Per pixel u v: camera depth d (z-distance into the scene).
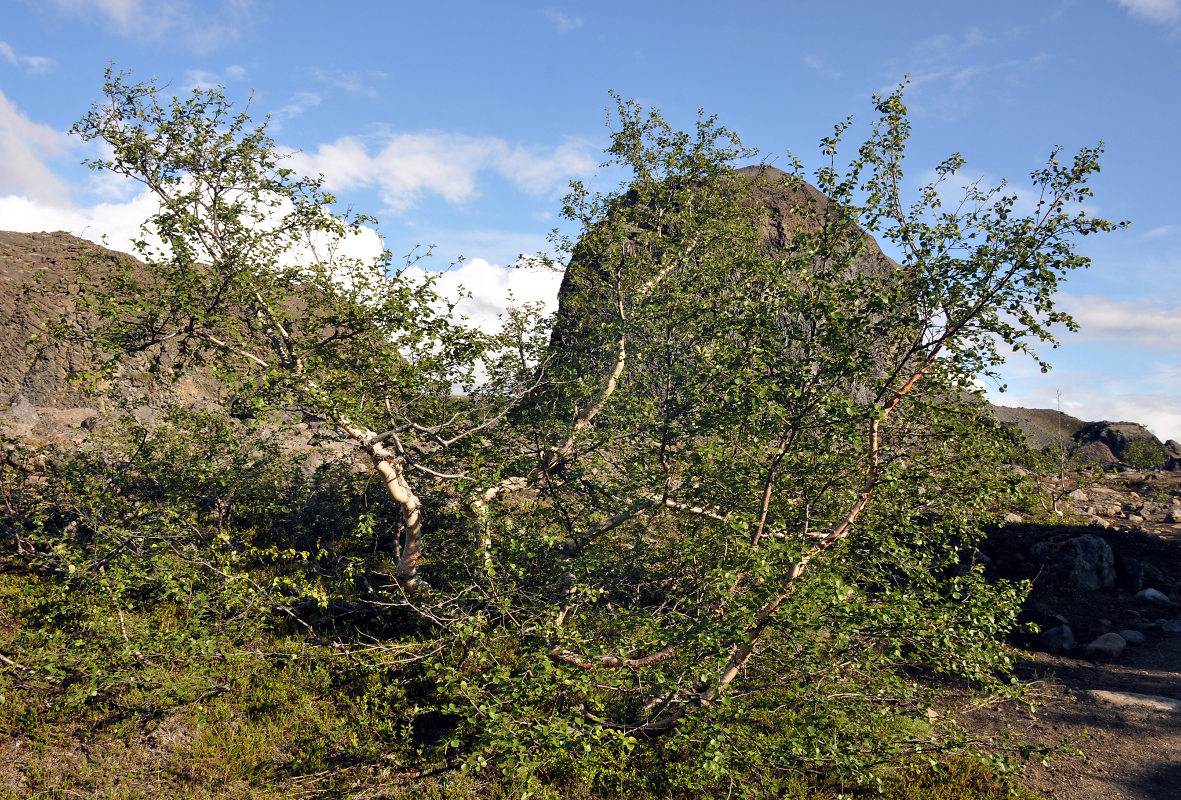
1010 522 16.33
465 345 10.52
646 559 11.16
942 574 14.15
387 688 9.11
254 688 9.41
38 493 12.84
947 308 7.54
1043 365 7.12
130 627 9.36
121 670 8.52
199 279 9.47
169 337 9.45
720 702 7.11
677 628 7.54
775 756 7.21
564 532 11.18
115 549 10.62
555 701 8.84
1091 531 16.06
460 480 10.57
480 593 9.34
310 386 9.16
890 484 7.63
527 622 9.18
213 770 7.90
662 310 12.30
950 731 7.91
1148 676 10.91
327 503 14.65
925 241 7.66
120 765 7.81
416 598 11.33
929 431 7.97
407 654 9.98
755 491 8.97
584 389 12.02
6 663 8.87
